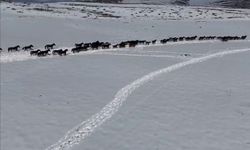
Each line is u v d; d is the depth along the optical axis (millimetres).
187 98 31531
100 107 30062
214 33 80062
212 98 31375
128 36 72250
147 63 44812
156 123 26562
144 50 54000
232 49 56281
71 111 29359
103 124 26688
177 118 27328
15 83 36562
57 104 30875
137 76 38844
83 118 27969
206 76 38562
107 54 50562
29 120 27812
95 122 27141
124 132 25312
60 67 42719
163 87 34781
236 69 41812
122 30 78625
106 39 68438
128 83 36344
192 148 22734
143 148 23000
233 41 66875
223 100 30766
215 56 49875
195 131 25078
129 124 26547
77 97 32469
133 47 56719
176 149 22703
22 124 27125
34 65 43906
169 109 29141
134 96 32344
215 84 35531
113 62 45156
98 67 42625
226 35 78000
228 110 28516
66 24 83062
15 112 29297
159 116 27797
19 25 79062
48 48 56188
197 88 34281
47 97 32562
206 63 45031
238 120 26562
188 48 56531
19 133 25781
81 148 23312
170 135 24609
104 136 24828
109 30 78250
